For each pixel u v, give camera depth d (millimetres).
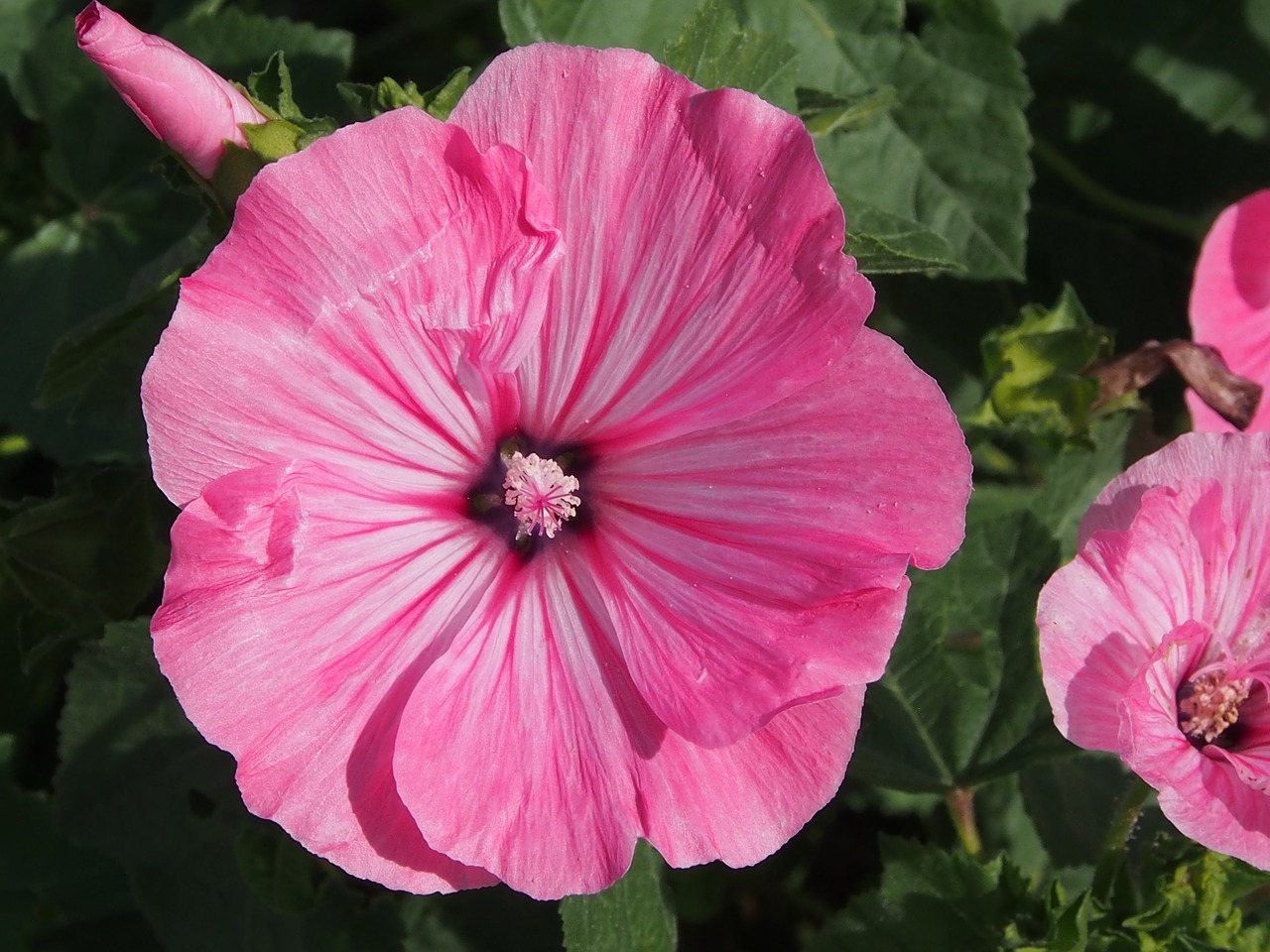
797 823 219
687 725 215
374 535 220
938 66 334
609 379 225
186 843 304
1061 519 328
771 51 266
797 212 210
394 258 208
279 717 212
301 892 300
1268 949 259
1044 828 309
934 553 215
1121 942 264
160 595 301
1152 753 234
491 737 220
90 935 334
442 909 315
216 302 205
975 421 303
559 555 231
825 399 218
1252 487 247
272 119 227
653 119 211
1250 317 307
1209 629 246
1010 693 297
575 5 278
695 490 224
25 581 283
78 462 333
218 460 209
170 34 318
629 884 263
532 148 211
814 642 213
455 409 223
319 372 211
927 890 285
